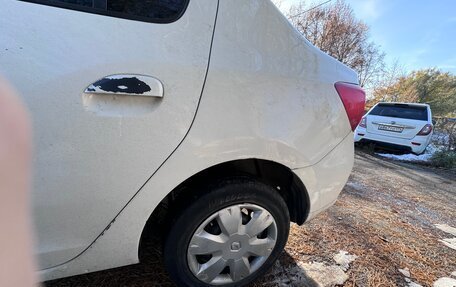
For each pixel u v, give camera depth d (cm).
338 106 151
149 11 99
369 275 181
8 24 82
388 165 586
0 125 37
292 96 132
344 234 229
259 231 139
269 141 125
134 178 102
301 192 149
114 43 93
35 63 84
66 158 91
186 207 122
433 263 206
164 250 124
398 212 301
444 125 841
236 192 128
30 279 41
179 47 103
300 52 138
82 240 103
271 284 160
